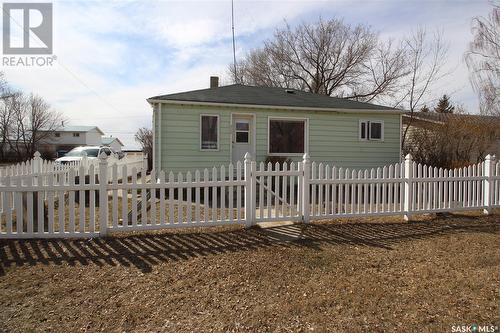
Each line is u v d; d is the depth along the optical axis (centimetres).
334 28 3014
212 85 1694
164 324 304
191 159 1188
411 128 1956
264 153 1274
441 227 661
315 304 338
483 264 451
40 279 395
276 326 300
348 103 1416
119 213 758
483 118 1744
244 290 371
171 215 573
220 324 304
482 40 1611
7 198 519
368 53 2969
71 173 531
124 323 306
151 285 383
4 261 448
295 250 505
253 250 503
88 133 6331
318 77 3119
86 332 292
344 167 1355
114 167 548
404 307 331
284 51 3155
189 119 1183
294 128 1313
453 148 1752
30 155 4391
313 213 660
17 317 315
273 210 770
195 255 479
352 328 294
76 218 716
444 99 2614
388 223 683
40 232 530
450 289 371
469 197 769
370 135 1378
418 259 474
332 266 444
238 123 1266
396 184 709
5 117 4725
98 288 375
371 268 438
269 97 1353
